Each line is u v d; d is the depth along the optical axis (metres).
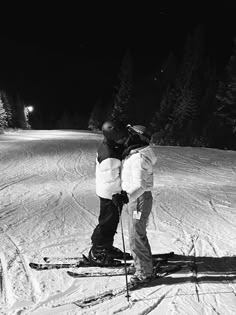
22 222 6.80
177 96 50.81
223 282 4.19
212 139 40.16
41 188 10.55
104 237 4.61
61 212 7.57
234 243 5.46
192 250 5.18
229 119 39.72
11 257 4.93
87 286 4.10
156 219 6.86
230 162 15.18
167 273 4.41
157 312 3.56
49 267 4.57
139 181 3.85
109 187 4.47
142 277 4.10
